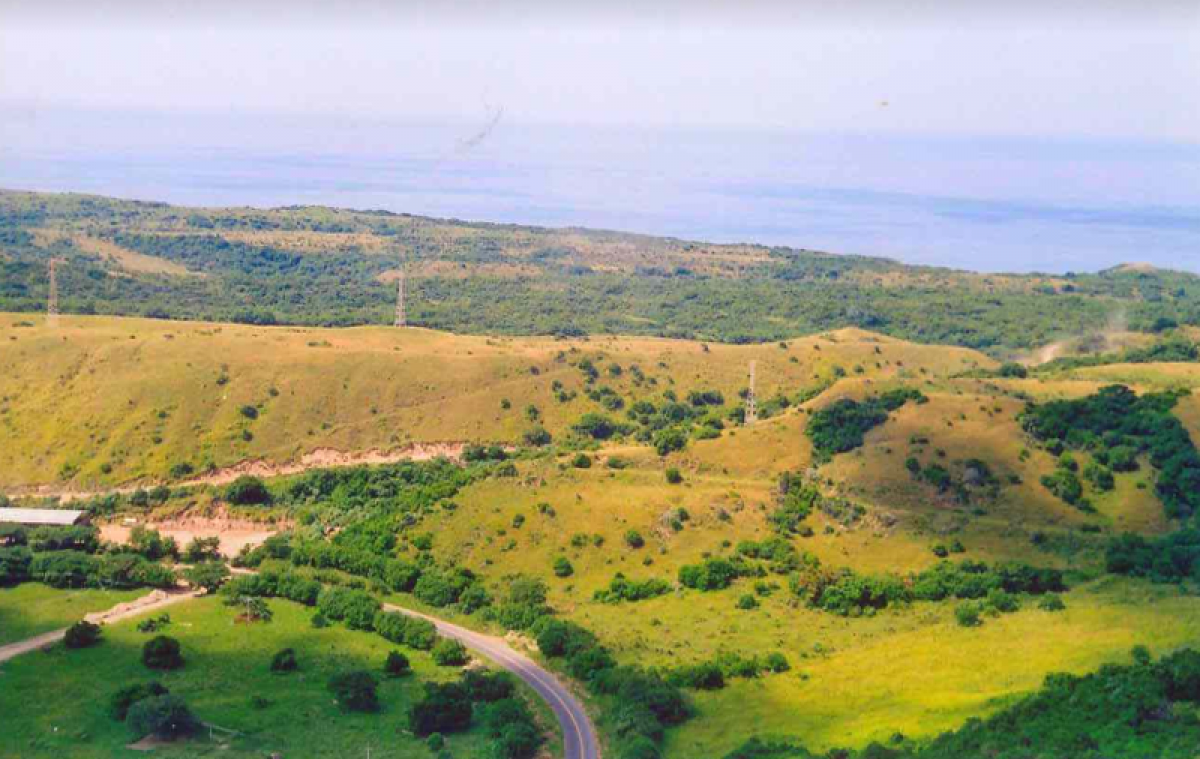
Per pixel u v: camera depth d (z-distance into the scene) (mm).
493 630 146750
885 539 161875
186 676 130500
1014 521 162375
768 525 168500
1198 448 170750
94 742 112438
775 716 114750
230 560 174125
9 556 160750
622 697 119875
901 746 99438
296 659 136625
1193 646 115750
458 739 115000
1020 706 102125
